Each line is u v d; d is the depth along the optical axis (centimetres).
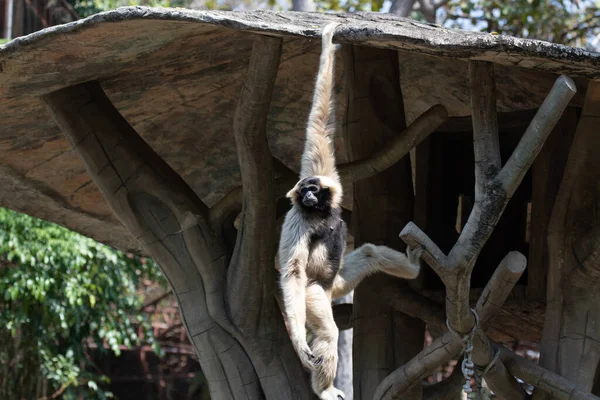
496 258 1062
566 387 783
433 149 1041
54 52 791
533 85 971
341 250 800
